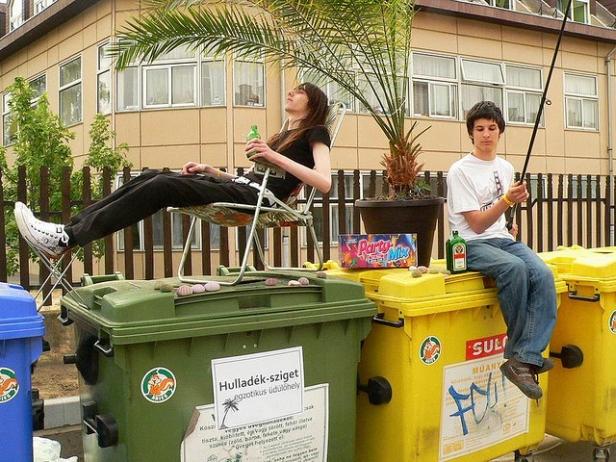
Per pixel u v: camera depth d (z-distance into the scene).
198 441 2.70
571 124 16.78
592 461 4.25
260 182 3.40
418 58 14.22
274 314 2.82
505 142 15.62
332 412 3.05
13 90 9.65
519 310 3.32
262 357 2.84
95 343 2.71
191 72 12.55
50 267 2.98
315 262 6.57
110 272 5.88
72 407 4.58
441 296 3.23
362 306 3.07
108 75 13.05
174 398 2.65
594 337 3.84
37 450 3.34
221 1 5.17
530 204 7.77
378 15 4.67
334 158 13.19
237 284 2.98
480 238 3.67
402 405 3.20
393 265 3.50
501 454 3.59
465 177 3.67
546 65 16.22
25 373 2.55
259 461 2.85
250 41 5.15
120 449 2.67
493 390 3.52
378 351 3.31
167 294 2.62
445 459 3.32
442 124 14.57
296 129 3.53
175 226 11.63
